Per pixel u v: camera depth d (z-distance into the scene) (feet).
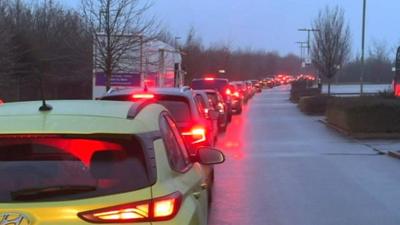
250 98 200.44
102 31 96.37
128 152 11.49
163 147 12.42
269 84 375.45
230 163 46.73
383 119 70.54
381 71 320.70
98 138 11.46
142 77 96.48
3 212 10.35
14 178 11.05
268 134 74.18
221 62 279.69
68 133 11.23
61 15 164.14
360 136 69.10
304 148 58.13
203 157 17.13
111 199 10.69
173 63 117.70
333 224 26.18
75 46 116.37
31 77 133.59
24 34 138.21
